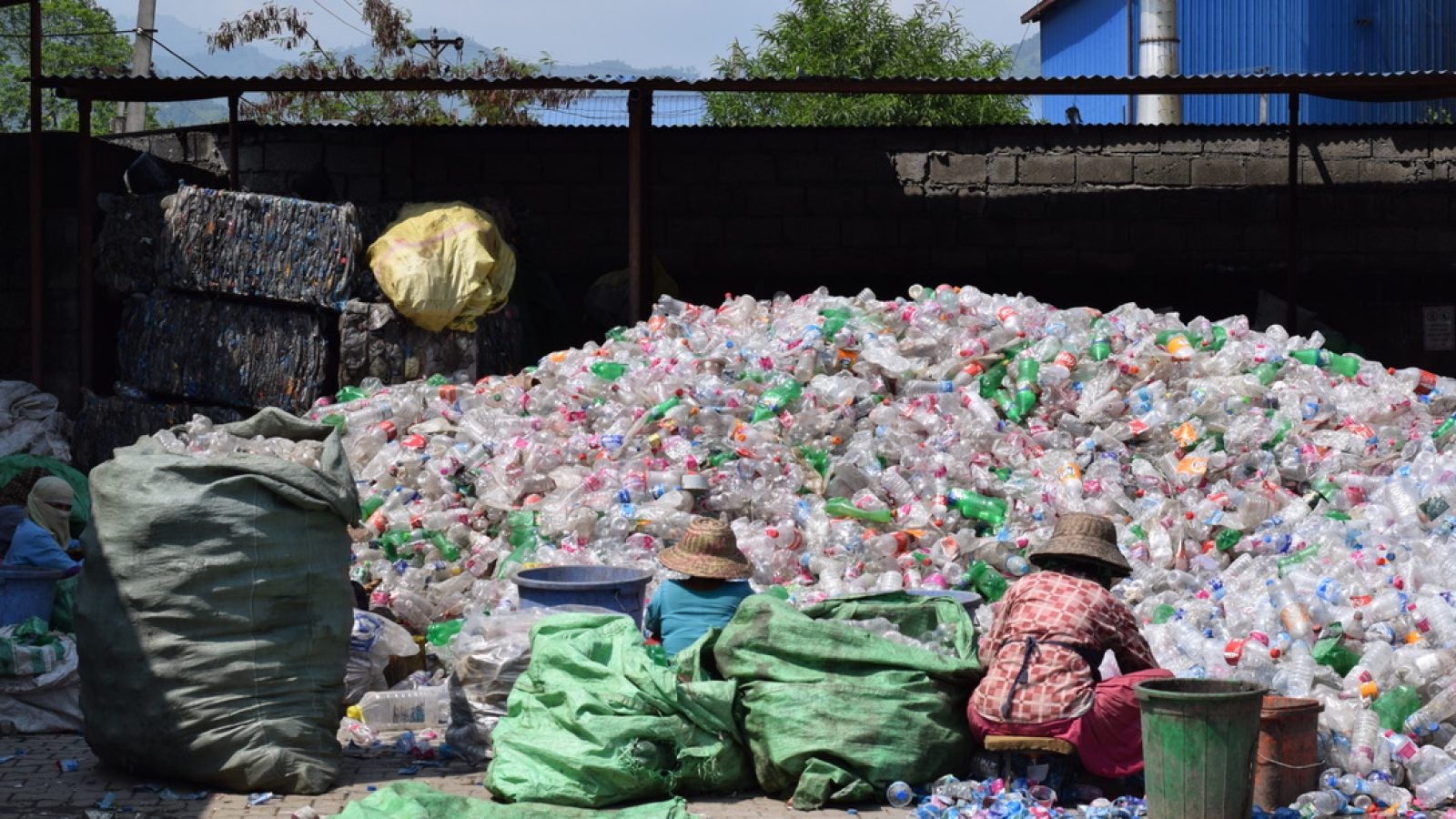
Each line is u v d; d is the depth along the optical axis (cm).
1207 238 1861
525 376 1236
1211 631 787
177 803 624
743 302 1320
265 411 704
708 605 720
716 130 1855
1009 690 619
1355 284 1862
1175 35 2097
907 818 611
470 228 1318
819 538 927
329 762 653
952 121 2916
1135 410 1088
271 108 2930
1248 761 564
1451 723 682
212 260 1349
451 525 977
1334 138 1853
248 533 644
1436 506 938
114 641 642
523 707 650
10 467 1126
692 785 639
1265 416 1077
